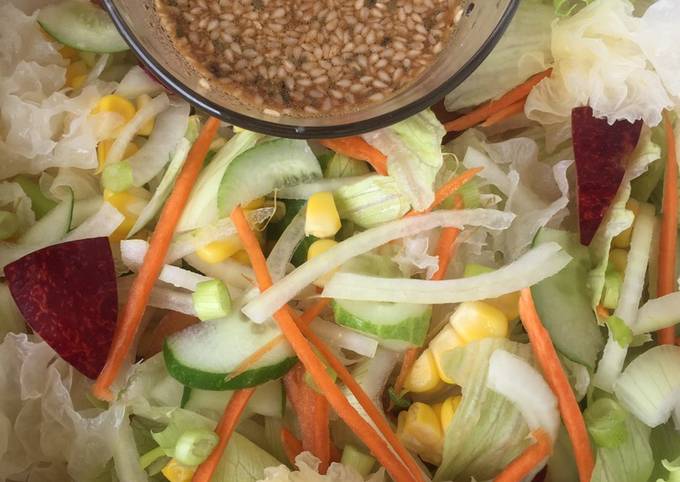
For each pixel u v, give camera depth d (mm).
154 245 159
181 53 160
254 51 161
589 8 179
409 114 156
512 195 171
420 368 161
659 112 174
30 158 171
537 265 160
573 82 176
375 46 163
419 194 162
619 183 170
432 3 166
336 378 159
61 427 159
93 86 176
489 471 161
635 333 166
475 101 181
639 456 159
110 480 161
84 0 181
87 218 168
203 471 150
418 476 153
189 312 161
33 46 177
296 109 160
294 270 159
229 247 163
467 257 168
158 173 172
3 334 162
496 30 157
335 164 172
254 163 164
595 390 166
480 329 159
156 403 157
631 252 170
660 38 176
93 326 156
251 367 154
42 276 155
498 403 156
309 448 157
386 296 157
